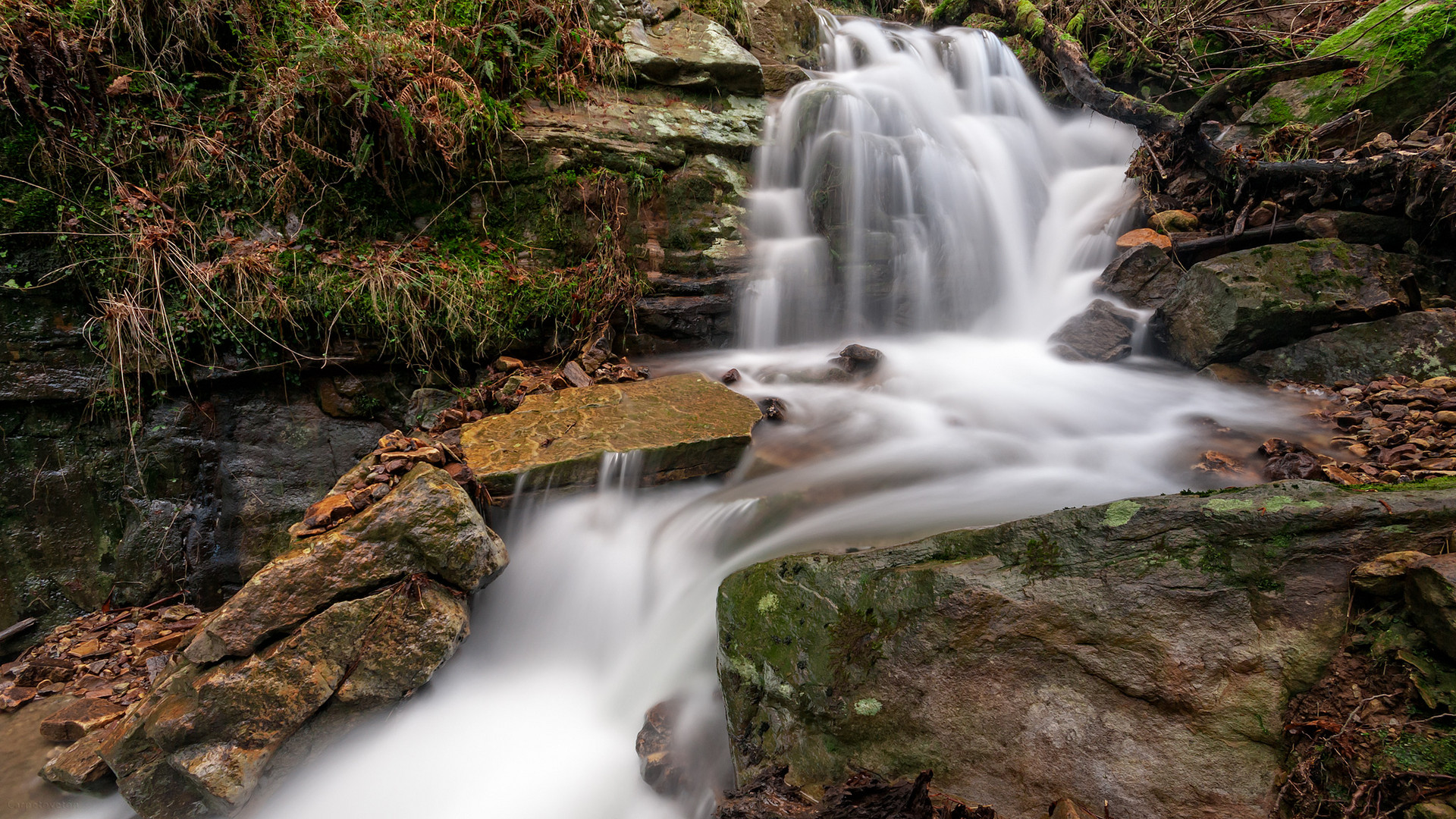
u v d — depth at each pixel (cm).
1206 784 202
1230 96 591
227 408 451
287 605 305
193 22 455
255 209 460
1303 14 802
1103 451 406
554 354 526
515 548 378
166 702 297
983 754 229
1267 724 205
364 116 464
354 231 486
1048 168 776
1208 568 231
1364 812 177
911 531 337
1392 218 511
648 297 549
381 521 322
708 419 427
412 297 469
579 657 364
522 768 318
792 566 288
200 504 445
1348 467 334
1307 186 545
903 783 225
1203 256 562
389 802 311
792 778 249
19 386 408
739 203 604
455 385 495
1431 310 464
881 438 438
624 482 393
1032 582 247
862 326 606
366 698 311
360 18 511
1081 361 532
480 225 520
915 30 921
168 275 433
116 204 427
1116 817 206
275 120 447
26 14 403
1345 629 210
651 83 612
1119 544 245
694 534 367
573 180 530
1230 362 491
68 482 427
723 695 288
